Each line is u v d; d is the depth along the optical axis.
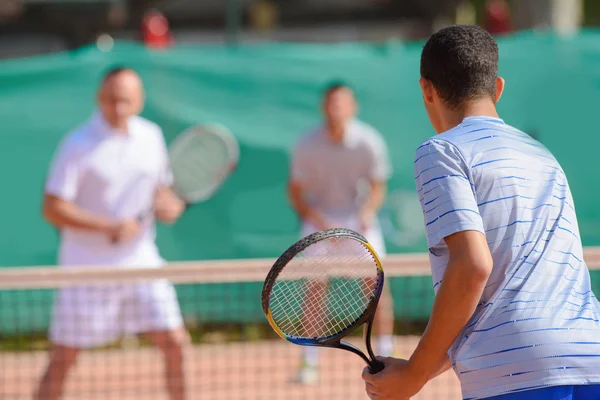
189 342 19.17
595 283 19.66
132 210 14.65
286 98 20.42
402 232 20.44
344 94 17.52
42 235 19.81
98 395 16.52
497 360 6.67
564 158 20.45
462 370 6.82
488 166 6.88
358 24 39.47
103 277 12.17
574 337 6.66
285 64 20.41
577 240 7.15
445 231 6.61
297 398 16.02
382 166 17.89
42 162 19.78
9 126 19.69
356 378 17.14
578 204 20.41
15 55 34.78
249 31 38.38
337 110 17.44
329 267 10.73
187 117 20.19
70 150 14.28
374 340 18.28
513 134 7.27
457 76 7.32
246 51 20.31
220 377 17.27
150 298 13.93
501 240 6.80
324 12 39.28
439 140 7.02
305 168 17.83
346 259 11.81
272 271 7.42
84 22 32.12
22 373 17.83
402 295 19.77
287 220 20.42
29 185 19.75
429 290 19.83
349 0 39.09
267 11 38.47
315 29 39.25
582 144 20.42
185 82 20.16
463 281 6.45
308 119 20.48
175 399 14.06
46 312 19.80
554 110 20.45
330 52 20.42
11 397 16.38
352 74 20.47
